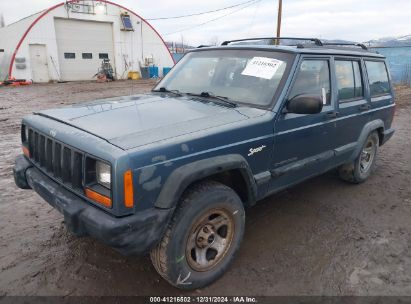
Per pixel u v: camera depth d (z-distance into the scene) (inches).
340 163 175.5
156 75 1330.0
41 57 1097.4
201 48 169.5
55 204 103.5
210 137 104.1
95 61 1219.2
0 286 110.0
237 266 123.1
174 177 95.3
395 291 112.9
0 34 1154.0
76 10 1133.1
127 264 122.5
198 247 109.5
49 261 123.3
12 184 195.8
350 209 170.7
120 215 89.1
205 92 139.9
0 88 883.4
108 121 109.4
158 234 93.9
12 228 145.7
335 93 157.9
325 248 135.9
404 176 221.6
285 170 134.3
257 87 133.8
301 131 136.4
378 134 209.0
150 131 100.7
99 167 93.4
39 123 117.3
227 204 110.7
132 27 1257.4
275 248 135.0
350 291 112.3
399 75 927.7
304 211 166.9
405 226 155.4
